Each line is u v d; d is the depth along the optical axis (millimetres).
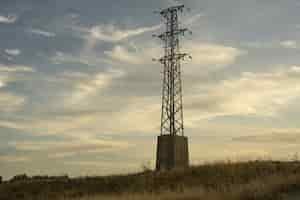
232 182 30406
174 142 47875
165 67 52844
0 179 50875
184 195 24938
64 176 47688
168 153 47750
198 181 33719
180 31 53688
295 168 32188
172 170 39906
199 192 25547
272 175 28562
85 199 31359
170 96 51031
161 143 48562
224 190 25156
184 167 40250
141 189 34781
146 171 42719
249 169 34000
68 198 35375
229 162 38250
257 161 37250
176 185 33781
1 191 43375
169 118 50156
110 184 39375
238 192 23812
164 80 52219
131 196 28656
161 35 54562
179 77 51625
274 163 35594
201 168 37812
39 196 39562
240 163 37281
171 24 54281
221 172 35188
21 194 41625
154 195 27297
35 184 44219
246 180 30750
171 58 52781
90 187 39875
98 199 29906
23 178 50594
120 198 28250
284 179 24906
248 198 22734
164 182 36312
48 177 48469
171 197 25047
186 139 49125
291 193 22828
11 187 44250
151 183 36812
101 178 42594
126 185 37906
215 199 23000
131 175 41750
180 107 50344
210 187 29203
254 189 23844
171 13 54750
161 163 47688
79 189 39719
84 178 43750
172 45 53281
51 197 38250
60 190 40875
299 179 24500
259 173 32125
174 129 49438
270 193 22859
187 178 35938
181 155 48000
